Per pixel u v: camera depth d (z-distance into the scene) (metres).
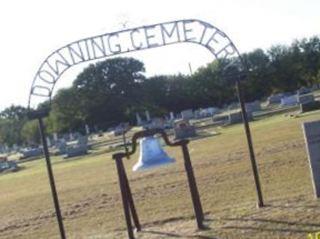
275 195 16.12
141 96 104.44
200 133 47.38
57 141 82.81
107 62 104.44
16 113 118.31
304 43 110.12
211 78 99.94
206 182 21.28
